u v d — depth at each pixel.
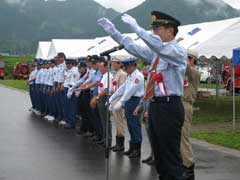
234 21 20.86
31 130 16.36
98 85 13.39
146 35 6.45
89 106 14.44
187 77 8.98
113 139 14.30
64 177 9.44
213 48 19.28
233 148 12.64
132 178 9.34
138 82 11.16
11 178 9.35
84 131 15.07
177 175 6.86
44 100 20.48
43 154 11.84
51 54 40.34
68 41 39.69
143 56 6.88
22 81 60.66
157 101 6.82
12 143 13.52
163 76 6.79
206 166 10.38
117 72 12.45
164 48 6.52
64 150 12.41
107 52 7.89
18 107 26.05
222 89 41.62
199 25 23.03
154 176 9.50
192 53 9.02
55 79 18.20
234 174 9.64
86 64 15.33
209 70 48.19
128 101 11.34
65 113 16.92
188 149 8.98
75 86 15.38
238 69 35.38
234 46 19.02
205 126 17.02
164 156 6.87
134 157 11.41
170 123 6.80
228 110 22.94
